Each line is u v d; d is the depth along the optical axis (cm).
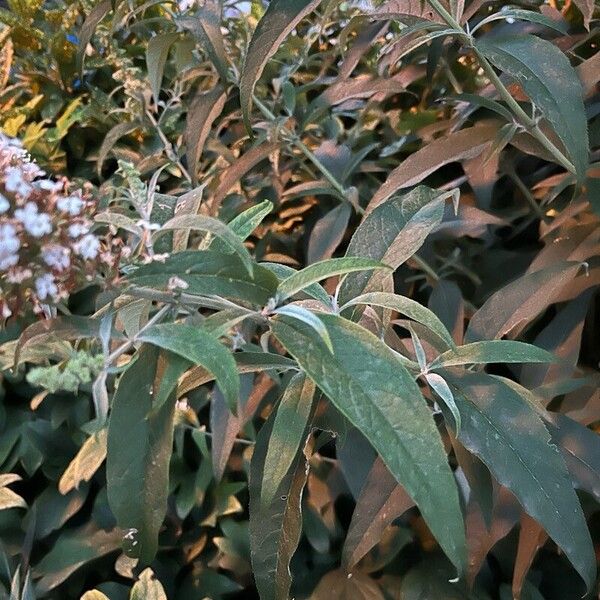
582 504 61
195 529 85
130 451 38
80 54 68
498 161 74
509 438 43
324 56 86
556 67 49
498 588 70
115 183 91
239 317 37
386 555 72
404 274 86
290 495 47
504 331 55
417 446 32
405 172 60
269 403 80
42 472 91
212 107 67
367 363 34
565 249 63
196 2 69
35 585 78
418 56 81
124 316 44
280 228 100
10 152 35
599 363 73
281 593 46
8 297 33
